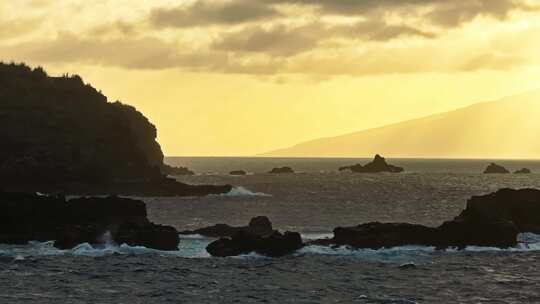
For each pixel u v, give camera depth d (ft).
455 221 413.80
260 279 328.08
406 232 406.00
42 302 279.69
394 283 322.75
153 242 396.57
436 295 300.20
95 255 379.35
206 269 349.00
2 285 307.78
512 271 351.46
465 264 365.81
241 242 386.73
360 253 390.21
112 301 283.59
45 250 389.80
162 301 285.23
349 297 295.89
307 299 291.38
